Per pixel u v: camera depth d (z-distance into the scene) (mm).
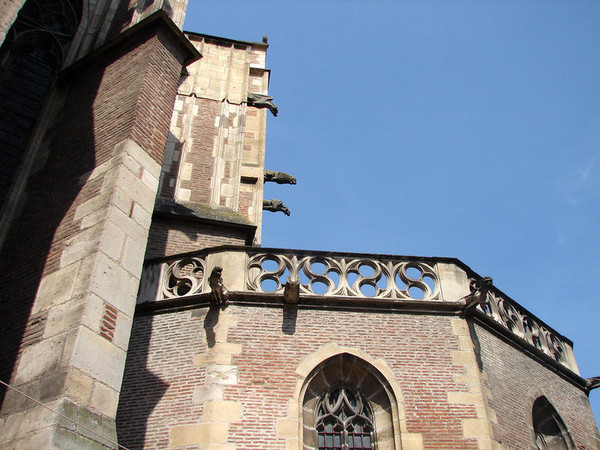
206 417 12766
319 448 13039
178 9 20766
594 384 17797
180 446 12547
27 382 10898
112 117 16047
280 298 14633
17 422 10273
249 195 24625
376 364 13914
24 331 11969
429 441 12938
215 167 23953
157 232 19734
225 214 21812
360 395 13766
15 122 18062
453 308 15070
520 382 15375
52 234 13891
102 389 10844
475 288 15398
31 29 20047
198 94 26672
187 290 16219
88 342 11086
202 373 13484
